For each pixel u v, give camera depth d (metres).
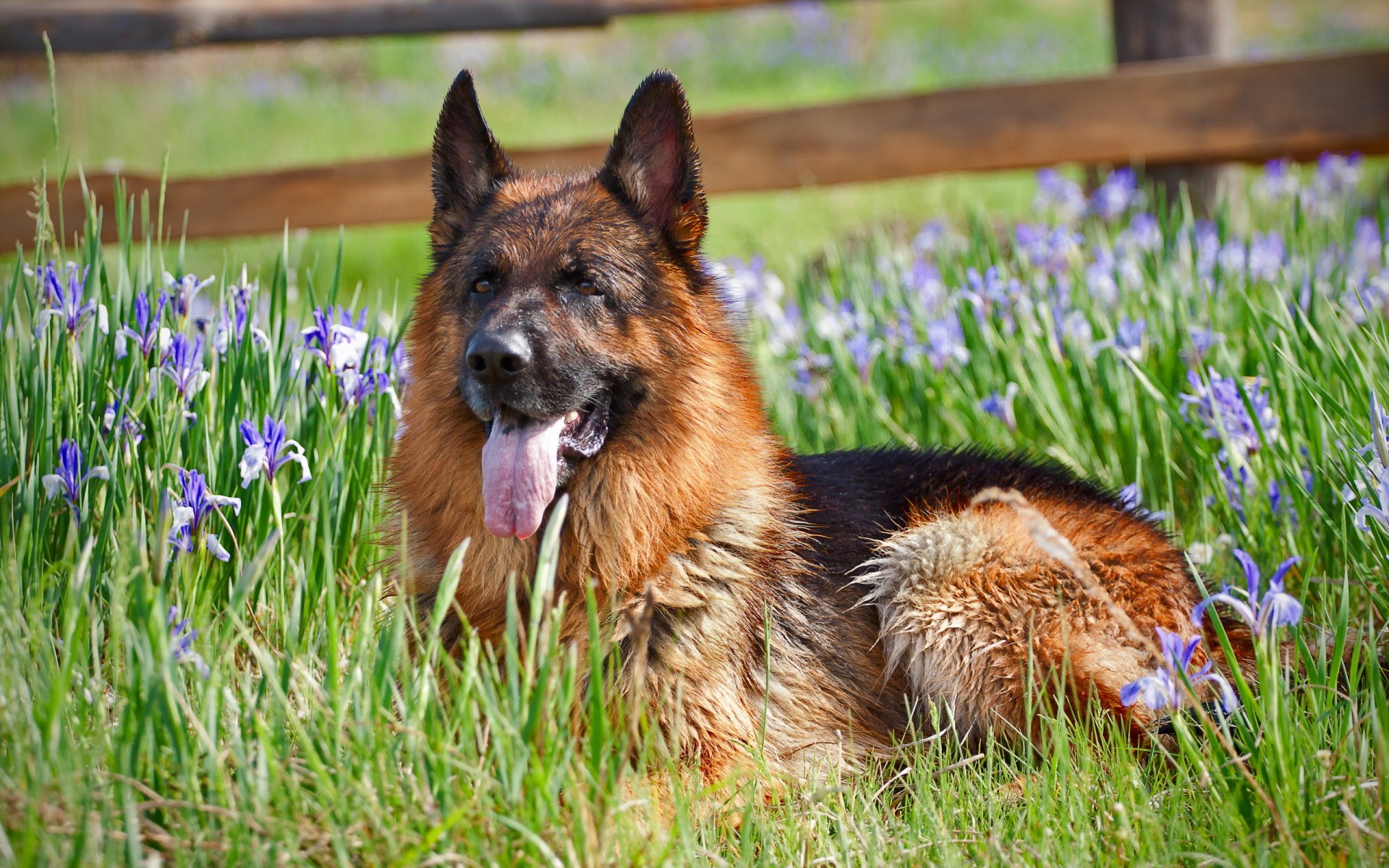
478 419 3.80
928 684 4.09
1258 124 7.80
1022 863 2.97
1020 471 4.57
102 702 3.04
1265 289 6.11
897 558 4.20
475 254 3.88
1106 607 3.93
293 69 24.12
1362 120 7.62
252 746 2.87
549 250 3.78
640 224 3.96
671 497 3.79
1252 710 3.15
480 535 3.79
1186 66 7.86
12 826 2.61
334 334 4.23
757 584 3.91
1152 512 4.72
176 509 3.48
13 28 8.12
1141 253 6.59
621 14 8.89
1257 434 4.45
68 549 3.48
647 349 3.80
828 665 4.03
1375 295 5.95
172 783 2.85
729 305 4.36
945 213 10.28
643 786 3.22
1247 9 27.97
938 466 4.66
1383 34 23.03
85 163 15.73
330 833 2.69
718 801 3.48
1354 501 3.86
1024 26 26.14
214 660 3.09
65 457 3.63
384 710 2.85
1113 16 9.34
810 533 4.18
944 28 26.88
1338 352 4.46
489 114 19.98
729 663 3.75
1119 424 5.38
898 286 6.69
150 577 3.12
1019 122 8.05
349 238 12.67
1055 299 5.93
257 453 3.62
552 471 3.61
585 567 3.75
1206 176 8.75
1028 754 3.55
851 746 3.90
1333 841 2.93
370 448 4.40
